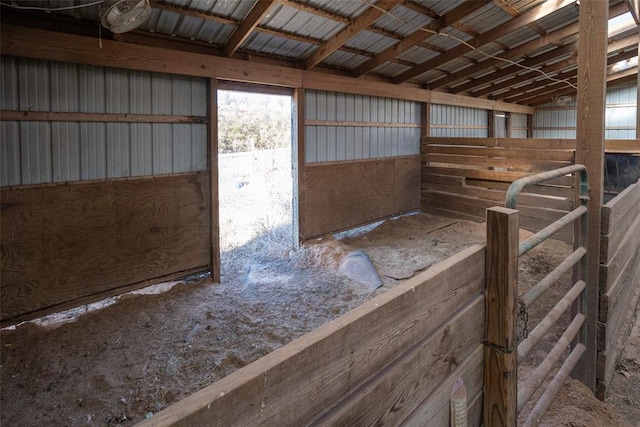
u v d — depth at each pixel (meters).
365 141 6.46
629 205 3.00
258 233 6.33
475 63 7.02
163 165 4.03
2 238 3.09
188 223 4.24
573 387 2.30
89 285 3.57
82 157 3.48
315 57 5.04
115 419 2.31
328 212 5.87
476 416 1.32
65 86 3.35
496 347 1.32
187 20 3.76
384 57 5.57
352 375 0.84
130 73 3.72
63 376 2.68
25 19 3.19
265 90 4.95
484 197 6.63
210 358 2.93
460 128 8.80
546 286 1.74
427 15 4.84
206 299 3.96
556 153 5.72
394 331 0.95
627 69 8.98
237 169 10.84
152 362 2.87
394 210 7.10
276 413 0.68
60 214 3.37
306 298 4.01
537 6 5.12
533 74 8.25
